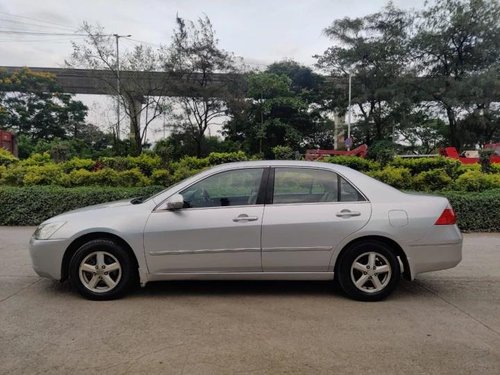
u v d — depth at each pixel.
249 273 5.25
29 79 37.28
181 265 5.21
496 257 7.60
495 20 31.92
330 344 4.11
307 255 5.22
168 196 5.34
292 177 5.42
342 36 34.75
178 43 30.19
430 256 5.26
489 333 4.40
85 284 5.25
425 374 3.57
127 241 5.17
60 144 21.81
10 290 5.64
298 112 36.97
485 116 32.66
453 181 11.69
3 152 14.78
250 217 5.21
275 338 4.23
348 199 5.36
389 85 33.97
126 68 28.92
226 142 35.25
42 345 4.05
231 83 31.52
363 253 5.25
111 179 11.96
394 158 13.62
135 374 3.55
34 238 5.39
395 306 5.16
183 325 4.54
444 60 34.03
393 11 34.16
